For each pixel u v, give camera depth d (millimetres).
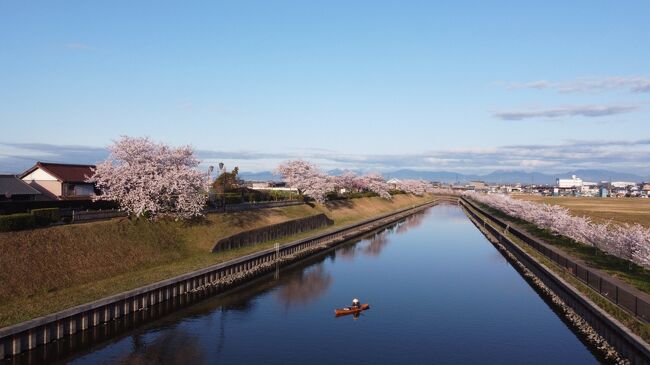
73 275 35531
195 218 56312
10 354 25547
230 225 60250
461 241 82125
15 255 33312
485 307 40406
